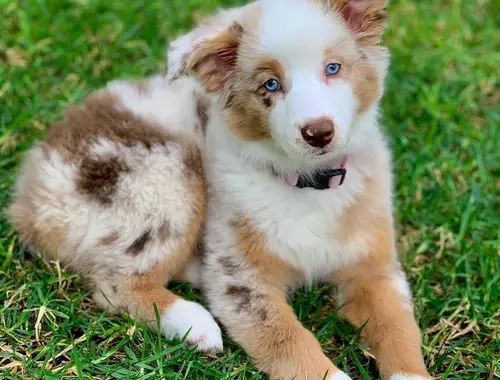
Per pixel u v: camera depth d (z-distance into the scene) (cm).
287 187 76
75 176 78
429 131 106
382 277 80
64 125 83
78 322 77
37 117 103
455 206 94
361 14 73
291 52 69
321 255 78
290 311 76
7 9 119
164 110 82
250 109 73
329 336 78
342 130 68
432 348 77
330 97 69
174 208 79
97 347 75
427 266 88
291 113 68
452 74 117
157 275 80
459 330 80
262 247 77
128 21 120
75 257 81
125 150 78
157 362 72
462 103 112
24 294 80
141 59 115
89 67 112
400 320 76
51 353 73
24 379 70
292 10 71
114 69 112
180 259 81
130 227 78
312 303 82
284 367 72
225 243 77
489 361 76
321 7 72
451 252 89
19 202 83
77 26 117
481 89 115
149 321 77
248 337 74
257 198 76
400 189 97
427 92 111
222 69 74
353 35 72
